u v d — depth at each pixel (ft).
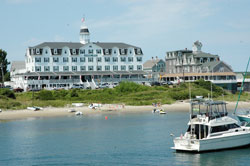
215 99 494.18
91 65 588.09
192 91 507.71
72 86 529.45
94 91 497.87
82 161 191.42
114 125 301.02
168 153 201.36
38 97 459.73
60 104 428.97
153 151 206.39
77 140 241.96
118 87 513.04
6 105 409.69
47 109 406.82
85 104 435.53
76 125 304.91
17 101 434.30
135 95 488.44
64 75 556.92
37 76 549.54
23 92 482.69
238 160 186.19
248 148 207.41
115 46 605.73
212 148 198.29
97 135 257.75
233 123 210.59
